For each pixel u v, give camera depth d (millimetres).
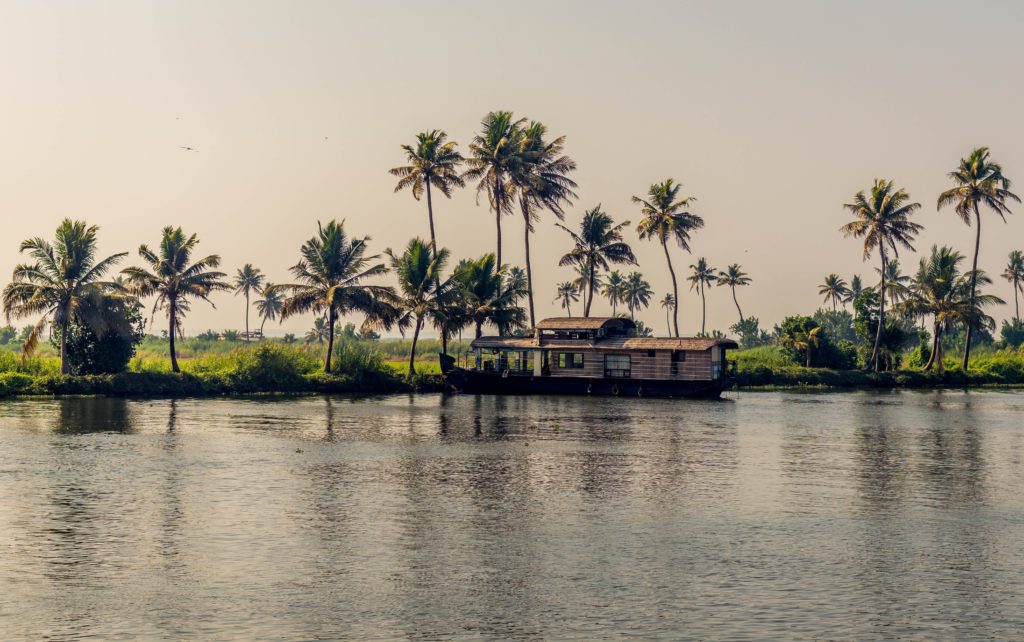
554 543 30281
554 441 55438
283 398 84750
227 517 33531
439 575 26688
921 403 87625
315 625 22719
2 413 65438
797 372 114750
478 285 104500
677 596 24984
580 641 21859
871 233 120875
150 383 82875
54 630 22234
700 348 91688
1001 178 120562
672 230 123125
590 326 95812
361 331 97375
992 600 24797
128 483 39688
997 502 37469
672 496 38312
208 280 87125
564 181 115938
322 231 93312
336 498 37188
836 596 25047
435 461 47000
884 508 36125
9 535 30594
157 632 22188
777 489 40062
